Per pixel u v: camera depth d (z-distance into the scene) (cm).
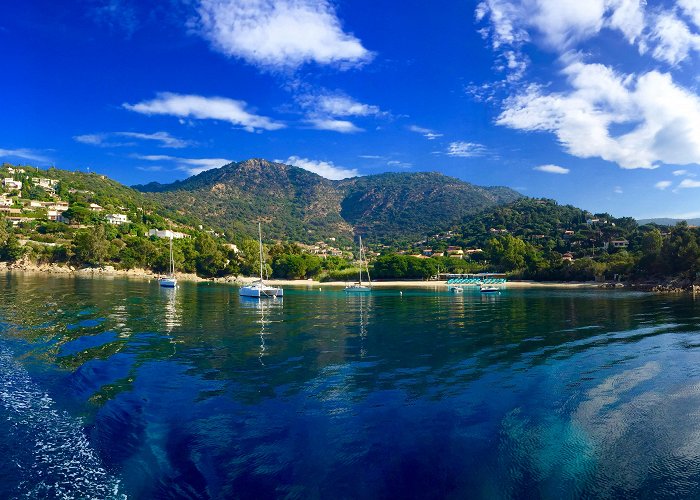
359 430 1633
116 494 1178
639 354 3000
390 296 9862
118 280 13188
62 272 16325
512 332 4012
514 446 1512
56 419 1700
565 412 1844
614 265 14962
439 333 3953
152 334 3725
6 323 4100
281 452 1443
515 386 2216
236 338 3612
